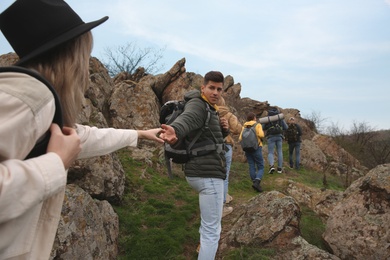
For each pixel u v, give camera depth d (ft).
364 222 11.47
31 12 3.53
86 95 23.31
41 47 3.45
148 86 29.09
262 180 25.43
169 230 13.76
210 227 9.24
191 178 9.32
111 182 14.37
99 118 20.54
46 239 3.62
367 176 12.51
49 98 3.22
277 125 28.48
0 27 3.64
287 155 37.96
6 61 21.91
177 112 9.64
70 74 3.64
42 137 3.34
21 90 3.01
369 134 62.28
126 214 14.26
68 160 3.36
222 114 15.34
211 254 9.02
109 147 5.12
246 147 20.90
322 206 17.81
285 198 13.65
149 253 11.96
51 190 3.01
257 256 11.48
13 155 2.97
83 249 9.80
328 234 12.33
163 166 21.77
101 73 27.78
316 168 36.52
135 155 21.59
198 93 9.59
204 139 9.28
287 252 11.69
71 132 3.60
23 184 2.83
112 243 11.68
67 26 3.65
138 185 17.79
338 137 59.77
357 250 11.10
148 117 26.27
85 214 10.52
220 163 9.40
